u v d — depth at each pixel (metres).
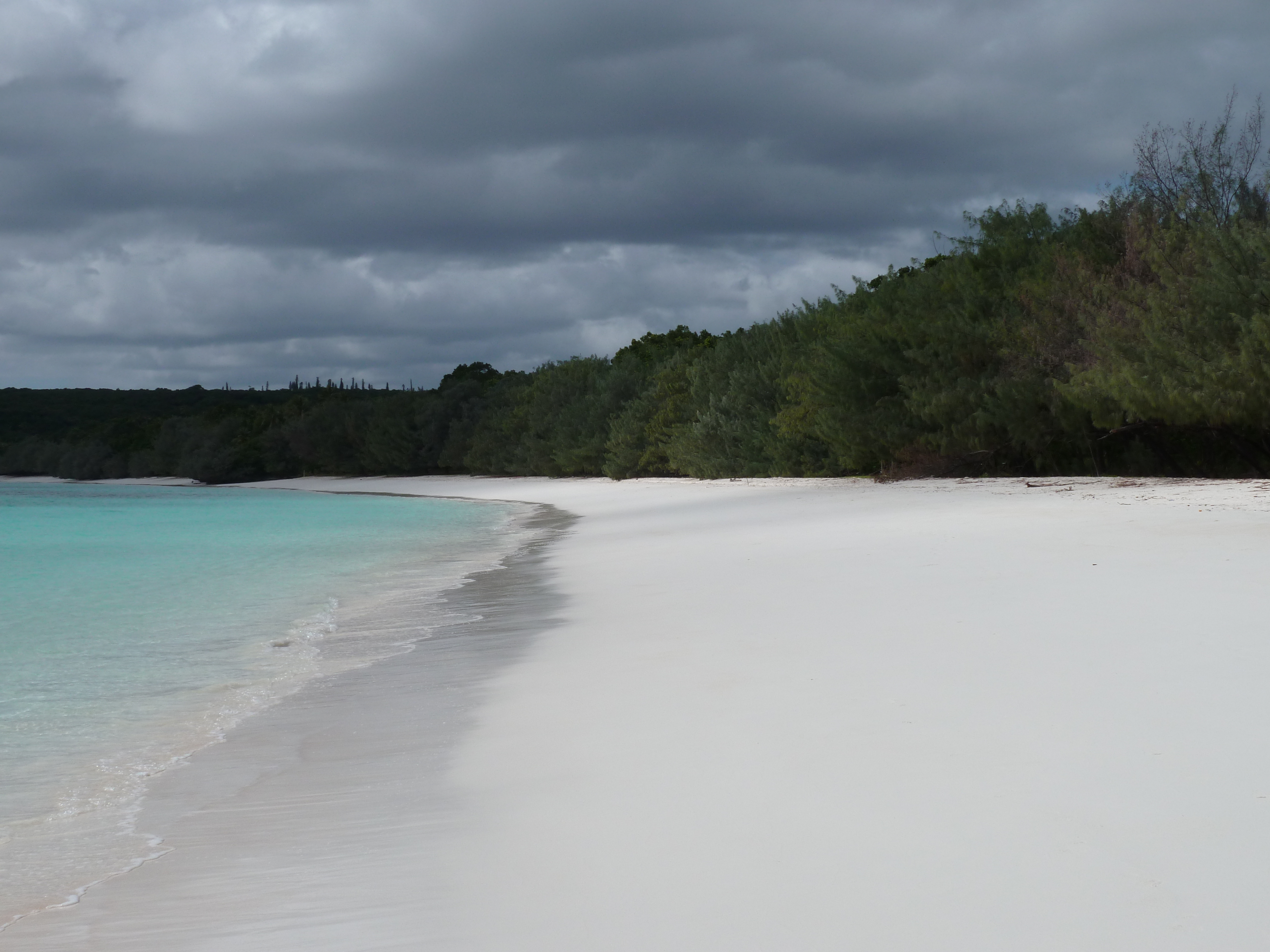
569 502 41.66
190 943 3.13
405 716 6.24
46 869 3.97
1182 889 2.88
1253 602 7.13
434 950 2.93
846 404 35.22
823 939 2.78
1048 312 29.95
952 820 3.52
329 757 5.41
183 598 14.40
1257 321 22.02
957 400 31.23
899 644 6.67
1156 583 8.27
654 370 64.88
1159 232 27.02
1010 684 5.33
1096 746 4.16
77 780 5.35
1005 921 2.79
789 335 47.19
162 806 4.75
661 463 56.00
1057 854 3.16
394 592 13.87
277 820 4.36
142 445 116.44
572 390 70.94
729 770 4.36
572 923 3.02
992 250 33.94
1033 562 10.23
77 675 8.62
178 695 7.63
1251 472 27.66
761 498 29.08
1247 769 3.76
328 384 189.12
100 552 23.84
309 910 3.31
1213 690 4.87
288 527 33.28
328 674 8.00
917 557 11.60
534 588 12.84
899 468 33.88
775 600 9.27
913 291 34.84
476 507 45.66
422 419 87.06
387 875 3.56
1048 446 31.08
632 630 8.62
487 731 5.66
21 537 29.56
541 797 4.29
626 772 4.52
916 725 4.73
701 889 3.18
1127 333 25.94
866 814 3.66
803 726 4.95
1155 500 17.78
